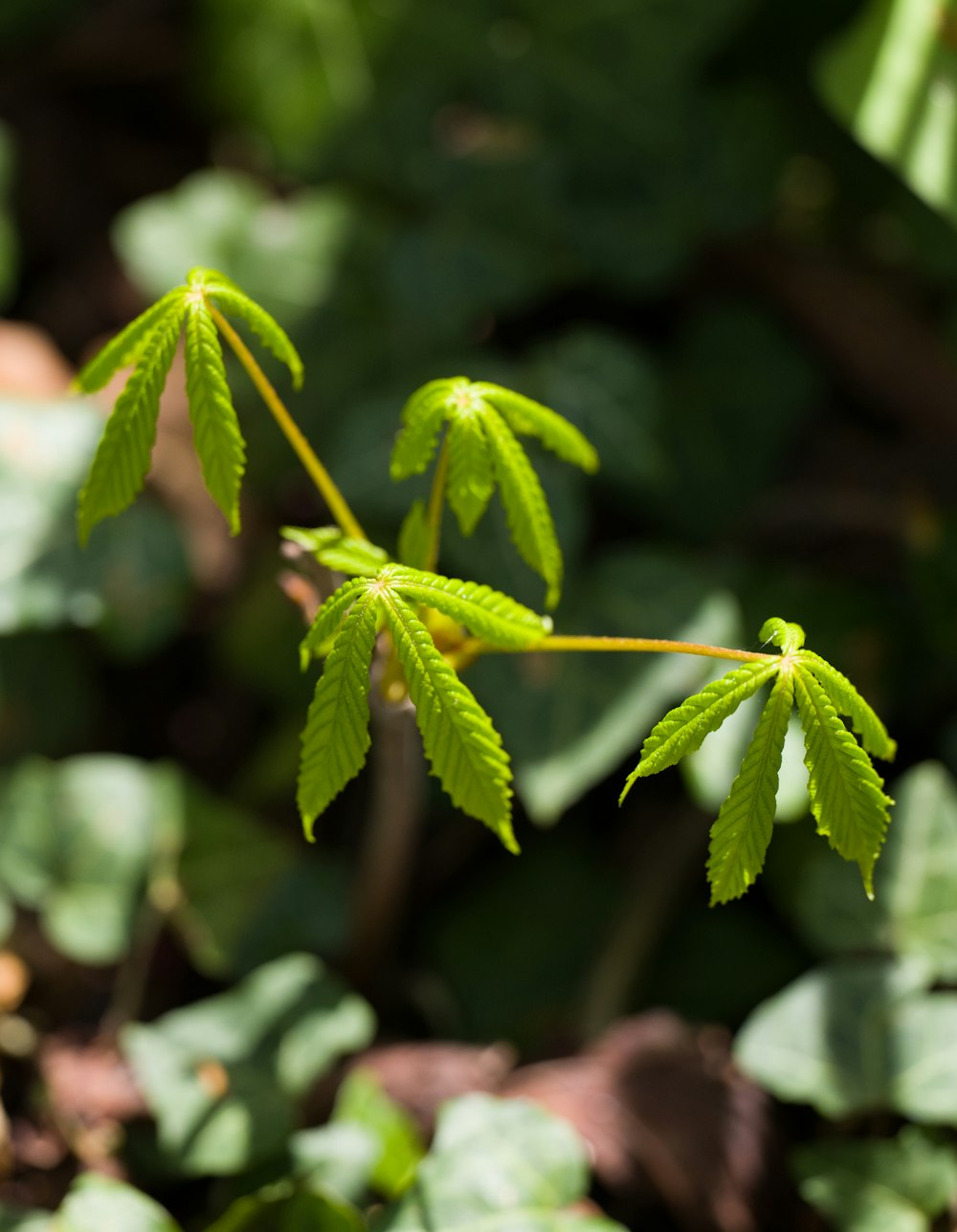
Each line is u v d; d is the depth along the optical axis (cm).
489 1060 115
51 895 118
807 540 145
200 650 144
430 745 83
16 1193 110
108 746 140
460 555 125
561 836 133
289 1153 106
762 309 152
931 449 148
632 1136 109
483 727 83
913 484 146
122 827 121
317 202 148
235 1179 106
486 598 85
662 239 148
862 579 142
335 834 134
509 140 150
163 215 145
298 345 144
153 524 132
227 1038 110
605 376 136
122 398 86
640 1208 108
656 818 132
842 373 152
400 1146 107
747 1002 121
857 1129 109
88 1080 115
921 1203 105
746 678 83
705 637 123
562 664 121
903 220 148
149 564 131
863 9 148
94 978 123
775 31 152
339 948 123
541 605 125
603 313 156
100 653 141
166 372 86
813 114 152
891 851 115
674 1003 121
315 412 143
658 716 121
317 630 84
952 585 133
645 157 149
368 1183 107
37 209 162
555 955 126
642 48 147
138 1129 111
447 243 146
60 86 169
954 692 134
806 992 109
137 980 120
